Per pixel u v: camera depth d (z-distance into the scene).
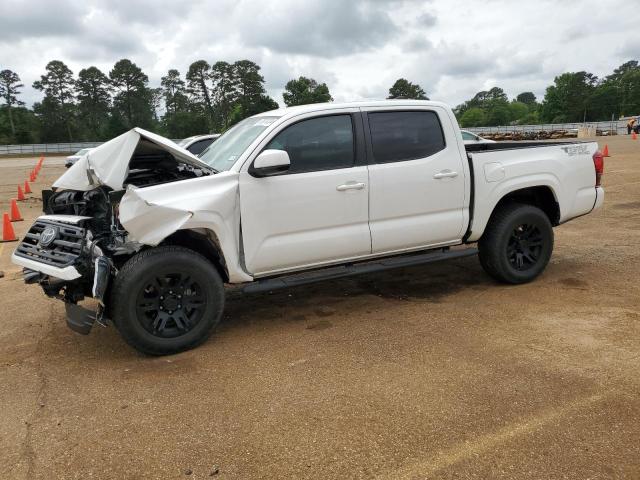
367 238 4.98
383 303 5.46
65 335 4.99
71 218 4.55
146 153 5.02
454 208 5.37
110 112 103.75
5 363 4.39
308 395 3.61
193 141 10.62
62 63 98.94
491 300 5.38
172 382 3.90
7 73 105.25
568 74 106.69
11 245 9.66
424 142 5.21
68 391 3.84
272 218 4.57
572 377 3.70
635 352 4.05
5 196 18.17
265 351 4.38
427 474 2.76
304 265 4.84
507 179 5.55
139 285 4.16
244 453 3.01
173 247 4.36
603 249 7.21
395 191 5.02
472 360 4.02
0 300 6.16
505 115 117.19
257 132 4.78
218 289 4.48
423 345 4.34
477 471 2.77
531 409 3.32
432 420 3.24
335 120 4.86
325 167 4.78
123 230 4.45
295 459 2.94
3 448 3.16
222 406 3.53
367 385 3.71
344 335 4.64
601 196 6.24
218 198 4.32
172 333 4.36
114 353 4.52
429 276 6.36
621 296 5.30
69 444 3.17
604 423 3.14
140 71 104.19
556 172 5.82
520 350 4.16
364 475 2.78
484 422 3.20
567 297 5.34
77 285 4.47
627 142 30.94
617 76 128.00
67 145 68.12
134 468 2.92
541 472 2.75
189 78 103.69
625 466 2.77
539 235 5.81
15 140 93.25
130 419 3.42
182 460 2.97
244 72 99.25
